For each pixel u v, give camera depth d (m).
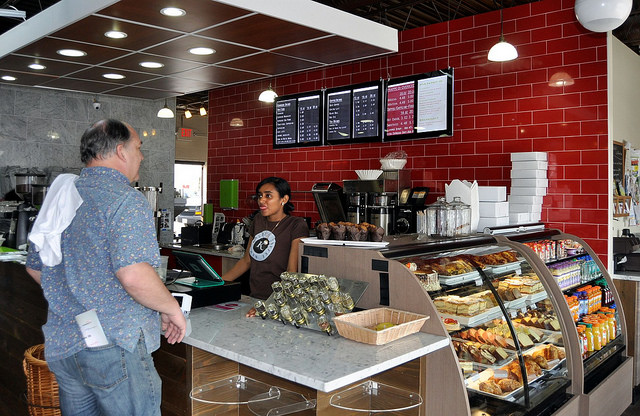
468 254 2.92
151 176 7.14
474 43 4.97
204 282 2.95
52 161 6.30
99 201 1.89
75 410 2.02
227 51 3.95
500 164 4.84
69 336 1.91
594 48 4.34
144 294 1.87
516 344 2.80
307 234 3.39
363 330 2.19
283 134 6.43
